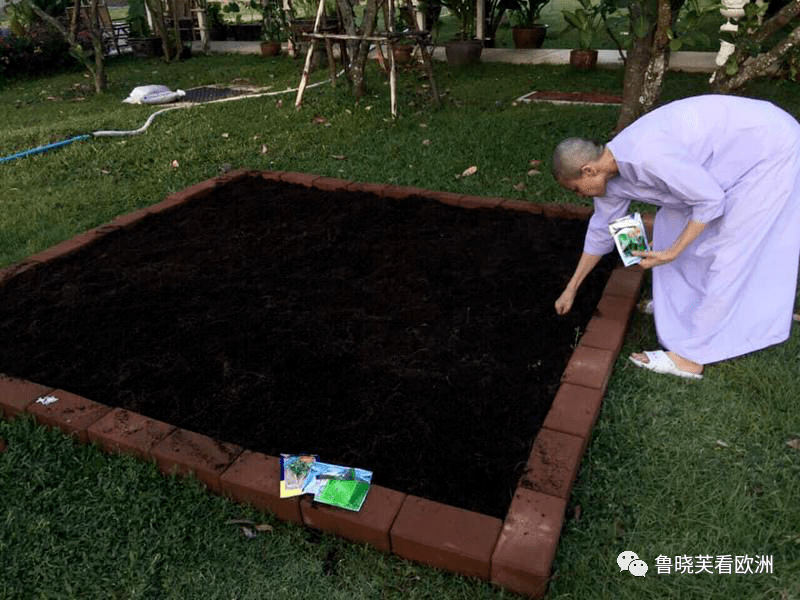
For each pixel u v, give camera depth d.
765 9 5.61
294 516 2.44
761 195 2.75
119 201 5.21
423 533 2.23
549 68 9.20
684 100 2.81
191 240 4.43
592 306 3.49
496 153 5.67
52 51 11.84
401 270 3.93
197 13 13.07
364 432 2.75
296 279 3.89
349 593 2.19
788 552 2.23
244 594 2.20
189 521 2.45
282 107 7.66
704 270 2.97
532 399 2.88
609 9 5.75
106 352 3.33
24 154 6.32
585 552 2.26
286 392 3.00
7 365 3.26
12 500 2.56
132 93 8.75
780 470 2.51
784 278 2.94
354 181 5.25
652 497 2.43
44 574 2.27
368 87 8.35
